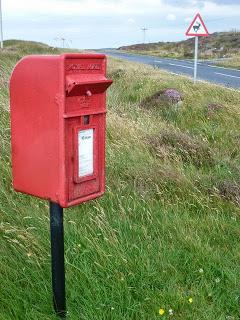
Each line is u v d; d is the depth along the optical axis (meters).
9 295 1.63
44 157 1.46
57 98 1.38
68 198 1.45
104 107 1.53
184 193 2.57
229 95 6.12
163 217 2.22
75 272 1.75
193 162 3.23
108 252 1.86
